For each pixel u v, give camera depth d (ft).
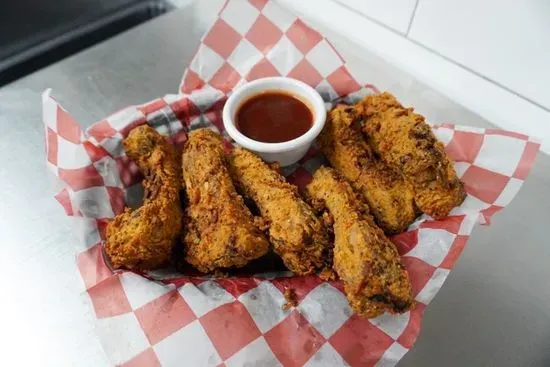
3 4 1.47
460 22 1.11
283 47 1.14
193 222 0.91
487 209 0.91
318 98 1.03
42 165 1.07
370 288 0.76
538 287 0.89
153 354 0.75
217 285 0.83
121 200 0.98
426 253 0.85
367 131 1.00
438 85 1.23
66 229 0.97
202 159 0.93
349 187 0.92
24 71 1.38
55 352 0.81
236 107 1.04
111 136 1.01
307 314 0.80
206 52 1.16
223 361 0.75
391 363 0.76
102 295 0.81
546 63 1.04
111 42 1.36
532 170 1.08
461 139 0.99
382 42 1.28
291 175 1.06
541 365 0.80
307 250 0.83
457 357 0.80
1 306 0.86
